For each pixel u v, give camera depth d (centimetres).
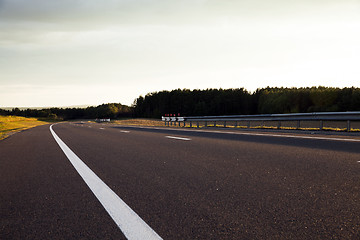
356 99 7238
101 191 327
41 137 1357
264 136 959
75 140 1107
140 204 273
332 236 193
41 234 211
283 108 9088
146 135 1232
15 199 306
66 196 311
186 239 194
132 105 14850
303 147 644
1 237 207
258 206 256
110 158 595
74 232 212
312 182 332
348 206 248
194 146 746
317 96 8394
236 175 385
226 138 941
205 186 333
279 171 399
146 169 455
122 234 206
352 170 389
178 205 267
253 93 11056
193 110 11744
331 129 1155
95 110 17925
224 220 226
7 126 3322
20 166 532
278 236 195
